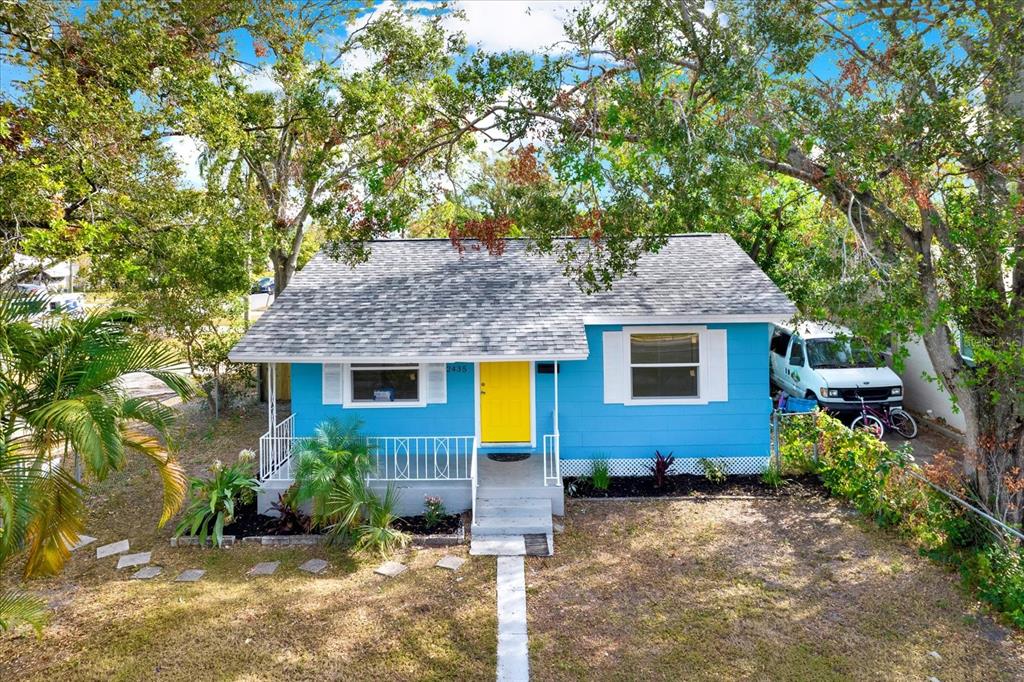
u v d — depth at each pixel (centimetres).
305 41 1825
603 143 1061
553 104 1046
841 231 1100
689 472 1388
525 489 1183
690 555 1018
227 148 1566
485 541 1080
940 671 732
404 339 1296
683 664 750
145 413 794
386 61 1752
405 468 1305
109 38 1377
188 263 1633
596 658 764
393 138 1270
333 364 1371
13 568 994
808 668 740
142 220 1449
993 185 980
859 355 1276
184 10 1617
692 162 923
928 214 1030
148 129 1389
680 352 1385
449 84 1113
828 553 1015
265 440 1309
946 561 970
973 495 1054
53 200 1177
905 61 989
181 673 739
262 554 1043
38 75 1247
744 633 809
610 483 1348
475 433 1398
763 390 1374
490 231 1121
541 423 1396
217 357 1967
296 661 761
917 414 1789
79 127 1204
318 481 1041
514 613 862
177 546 1073
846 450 1250
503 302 1420
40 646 794
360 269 1591
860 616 842
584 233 1056
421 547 1067
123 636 811
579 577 958
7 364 750
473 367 1391
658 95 1024
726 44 986
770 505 1212
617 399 1383
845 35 1069
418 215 1312
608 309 1367
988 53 959
